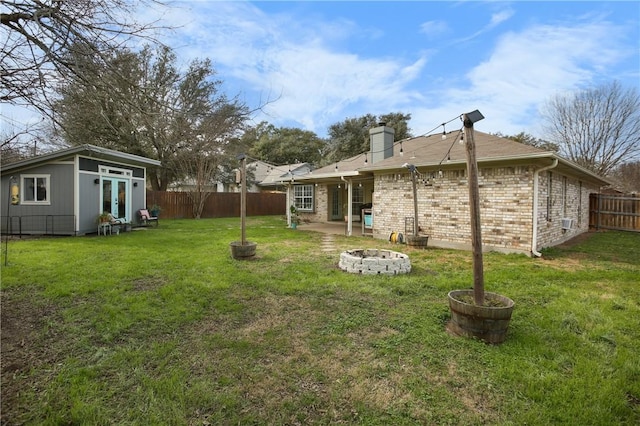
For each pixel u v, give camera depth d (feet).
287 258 23.81
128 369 8.91
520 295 15.47
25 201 36.68
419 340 10.71
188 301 14.12
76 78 10.19
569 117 77.71
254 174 98.07
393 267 19.11
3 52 9.61
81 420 6.93
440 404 7.61
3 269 19.03
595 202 48.98
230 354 9.80
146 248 27.25
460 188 29.12
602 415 7.19
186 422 6.97
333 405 7.59
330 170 47.01
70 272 18.51
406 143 44.11
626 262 23.31
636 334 11.34
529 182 25.35
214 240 32.63
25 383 8.22
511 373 8.75
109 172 40.81
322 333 11.28
